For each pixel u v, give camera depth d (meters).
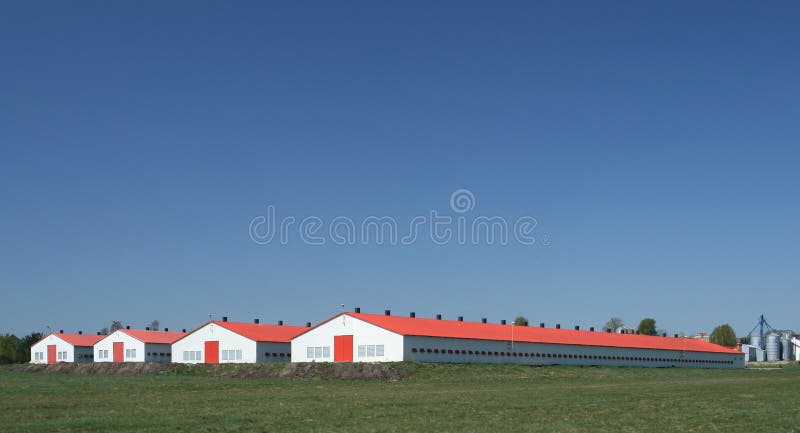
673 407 51.75
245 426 41.28
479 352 106.81
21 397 60.66
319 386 74.38
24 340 180.00
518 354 111.50
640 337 145.38
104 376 99.06
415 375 89.06
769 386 74.50
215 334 121.06
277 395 62.38
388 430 40.16
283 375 90.50
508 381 83.62
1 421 43.06
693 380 88.38
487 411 48.72
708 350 148.62
